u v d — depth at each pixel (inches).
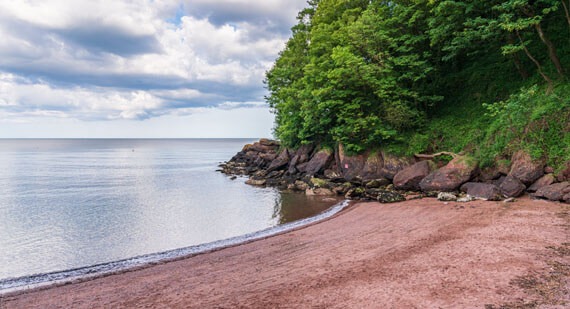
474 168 729.6
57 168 2135.8
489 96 925.8
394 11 1070.4
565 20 823.1
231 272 332.2
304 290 252.8
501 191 633.0
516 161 661.9
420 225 470.6
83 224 661.3
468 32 799.7
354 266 304.3
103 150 5841.5
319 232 507.2
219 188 1176.8
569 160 583.5
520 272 248.4
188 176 1628.9
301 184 1097.4
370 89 1055.6
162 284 311.3
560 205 503.5
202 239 539.8
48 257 464.1
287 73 1471.5
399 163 946.7
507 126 740.7
